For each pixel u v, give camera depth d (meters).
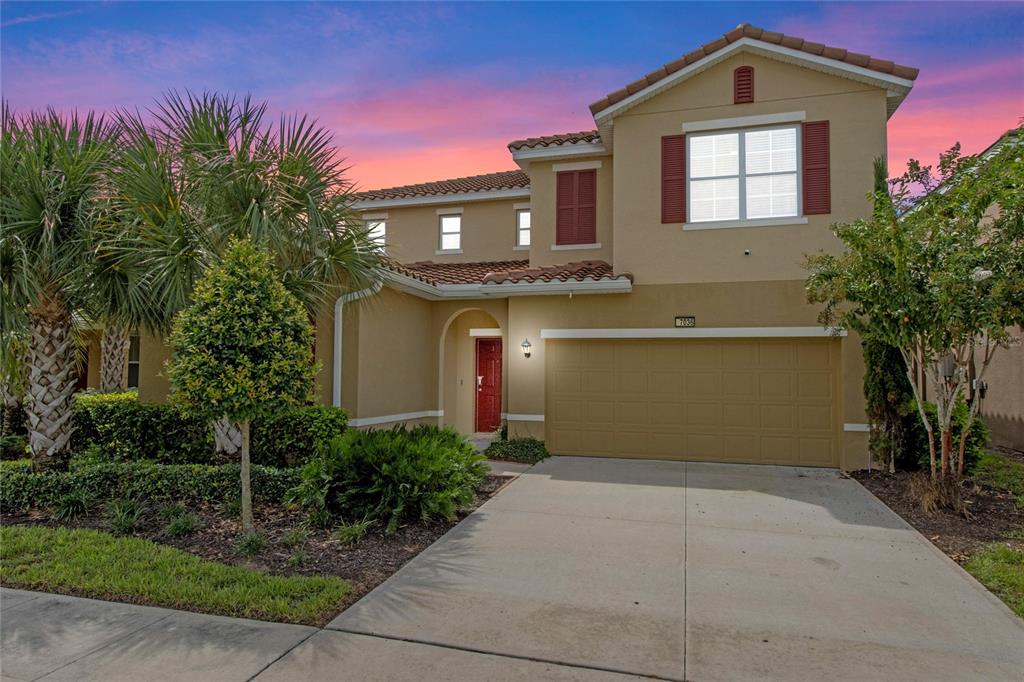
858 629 4.46
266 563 5.76
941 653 4.10
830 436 10.98
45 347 8.54
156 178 7.83
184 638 4.22
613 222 12.40
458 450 8.57
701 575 5.57
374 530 6.80
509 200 16.83
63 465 8.70
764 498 8.58
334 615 4.63
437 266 16.75
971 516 7.46
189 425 10.53
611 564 5.85
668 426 11.80
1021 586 5.24
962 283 6.88
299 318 6.34
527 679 3.72
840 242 11.00
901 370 9.99
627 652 4.08
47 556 5.78
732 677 3.77
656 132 12.02
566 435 12.33
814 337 11.05
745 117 11.55
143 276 8.08
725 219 11.68
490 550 6.25
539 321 12.55
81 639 4.19
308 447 9.59
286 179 8.26
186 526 6.53
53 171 8.02
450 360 15.09
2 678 3.67
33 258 7.86
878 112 11.00
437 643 4.18
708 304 11.58
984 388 13.08
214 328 5.86
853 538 6.71
